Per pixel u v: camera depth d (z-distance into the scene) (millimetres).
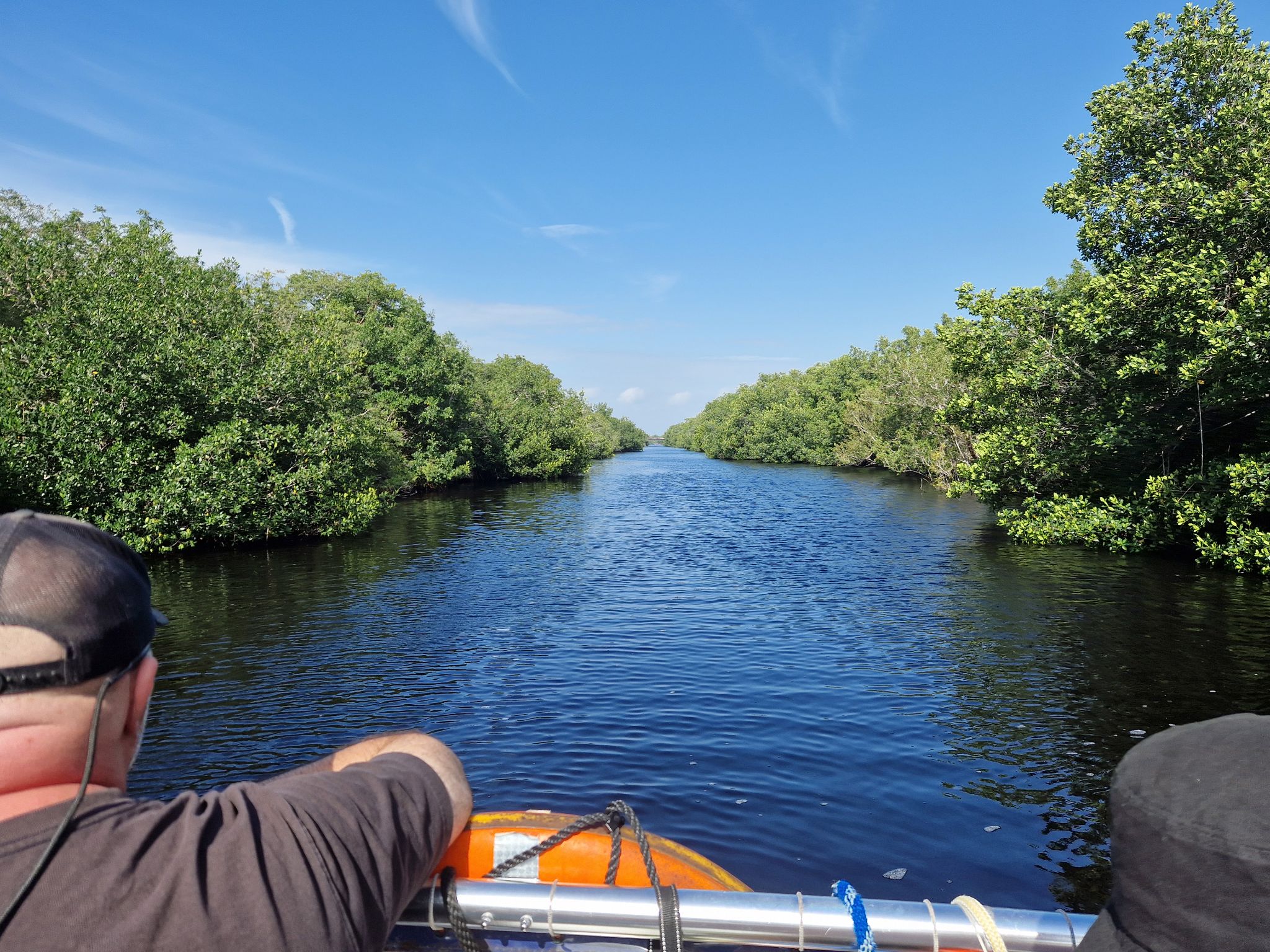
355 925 1096
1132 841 967
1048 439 19969
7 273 21250
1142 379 18016
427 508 32438
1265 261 15141
